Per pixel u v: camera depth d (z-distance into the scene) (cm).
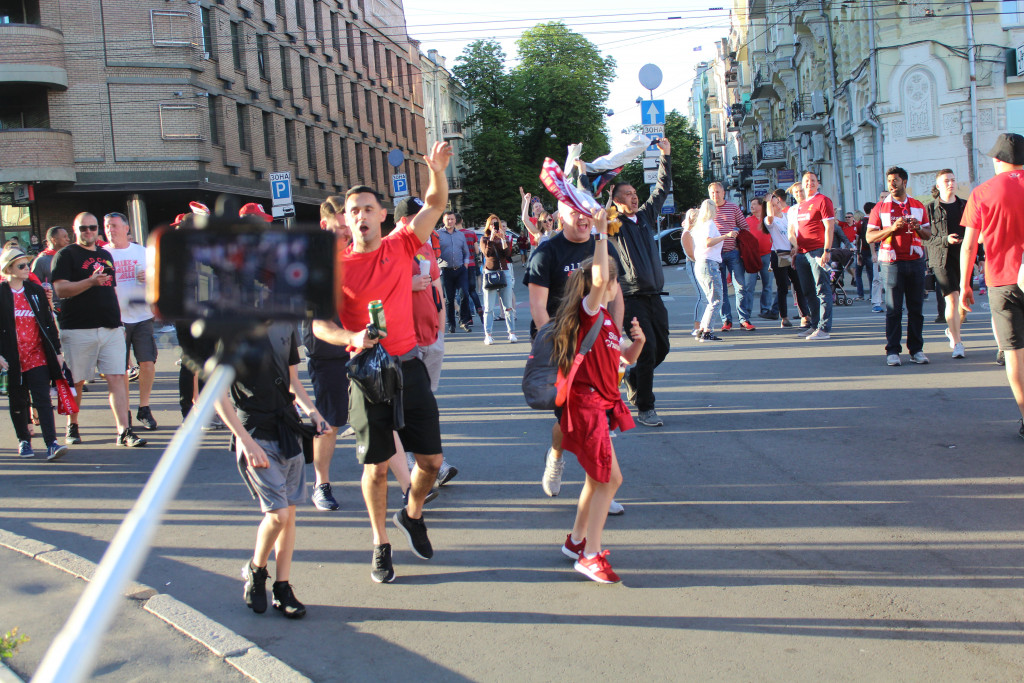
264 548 420
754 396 866
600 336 445
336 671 363
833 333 1282
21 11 2906
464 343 1423
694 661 357
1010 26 2503
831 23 3200
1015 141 631
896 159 2688
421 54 6275
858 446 661
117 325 804
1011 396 787
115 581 82
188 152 3130
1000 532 477
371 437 442
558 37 6219
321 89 4397
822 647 363
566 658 366
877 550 463
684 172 7562
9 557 497
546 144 6194
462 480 633
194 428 101
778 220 1374
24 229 3048
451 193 6188
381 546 457
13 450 812
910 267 961
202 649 376
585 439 439
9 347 752
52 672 75
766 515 524
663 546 485
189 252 115
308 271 117
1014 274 634
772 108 5022
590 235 560
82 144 2984
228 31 3441
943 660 347
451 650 378
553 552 488
